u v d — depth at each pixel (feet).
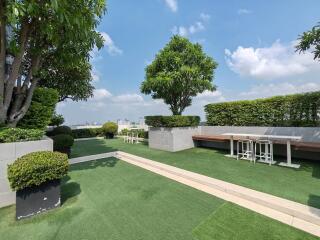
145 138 41.86
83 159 21.95
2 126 12.42
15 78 12.95
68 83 33.65
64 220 8.83
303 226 8.04
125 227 8.16
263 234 7.47
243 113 26.25
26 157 9.71
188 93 30.14
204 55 29.25
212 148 28.73
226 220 8.60
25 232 7.95
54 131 29.91
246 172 15.80
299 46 15.71
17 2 9.33
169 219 8.76
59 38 13.48
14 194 10.89
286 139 18.83
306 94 20.74
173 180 14.48
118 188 12.81
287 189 11.82
